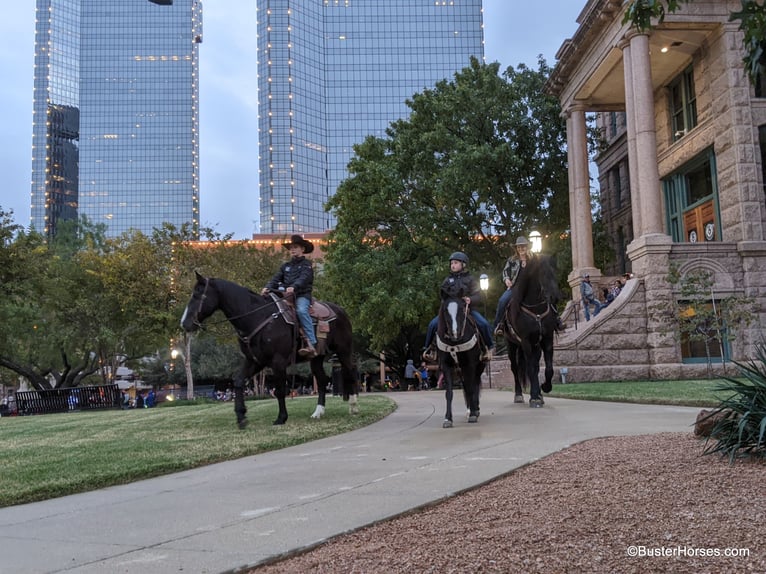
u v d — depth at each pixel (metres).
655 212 24.31
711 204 27.20
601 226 36.00
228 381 68.75
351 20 192.50
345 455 7.92
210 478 6.86
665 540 3.95
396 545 4.13
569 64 30.80
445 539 4.18
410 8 193.38
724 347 23.89
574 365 23.72
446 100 34.41
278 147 181.00
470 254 35.66
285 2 185.12
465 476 6.02
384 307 33.47
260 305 11.39
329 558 3.97
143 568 3.87
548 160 33.75
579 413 11.54
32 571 3.89
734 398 6.68
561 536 4.10
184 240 39.44
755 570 3.46
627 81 25.77
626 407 12.45
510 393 19.28
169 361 63.94
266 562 3.94
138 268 37.91
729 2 24.88
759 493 4.77
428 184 33.81
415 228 34.84
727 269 23.98
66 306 41.62
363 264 33.62
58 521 5.19
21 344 45.81
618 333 24.09
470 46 192.75
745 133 24.39
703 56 26.47
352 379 13.18
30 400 31.41
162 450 8.67
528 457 6.87
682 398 12.72
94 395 32.31
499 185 33.75
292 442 9.32
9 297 37.47
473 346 10.64
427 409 14.59
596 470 5.94
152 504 5.67
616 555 3.76
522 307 12.82
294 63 184.75
